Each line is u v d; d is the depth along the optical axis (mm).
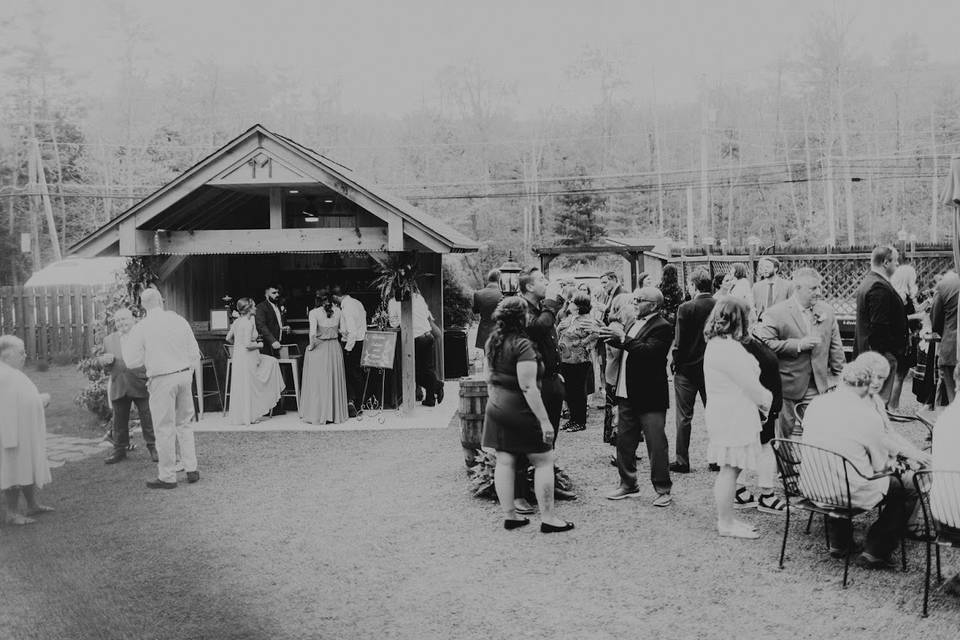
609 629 4809
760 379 6738
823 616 4875
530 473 7473
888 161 43594
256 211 14625
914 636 4570
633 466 7492
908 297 12250
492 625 4918
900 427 10000
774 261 11922
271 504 7703
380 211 11734
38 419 6797
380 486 8312
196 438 11008
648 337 7176
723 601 5152
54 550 5840
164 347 8305
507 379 6617
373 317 13734
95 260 15469
